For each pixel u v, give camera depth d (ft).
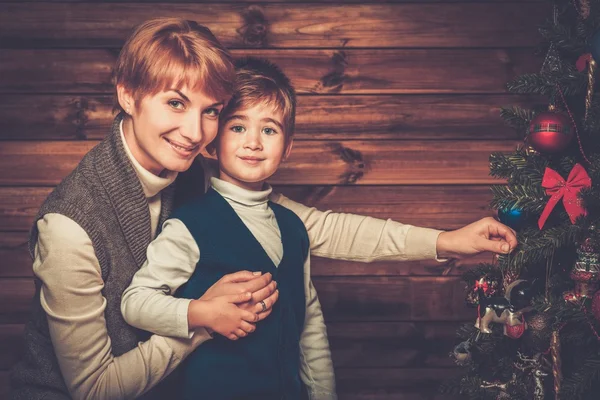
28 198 6.45
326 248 5.17
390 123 6.54
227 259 4.41
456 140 6.58
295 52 6.45
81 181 4.28
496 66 6.51
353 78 6.49
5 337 6.53
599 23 4.62
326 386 4.91
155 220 4.63
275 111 4.56
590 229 4.57
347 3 6.43
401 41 6.47
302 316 4.77
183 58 4.14
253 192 4.64
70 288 4.12
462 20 6.47
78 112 6.43
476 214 6.63
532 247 4.65
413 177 6.59
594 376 4.63
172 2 6.36
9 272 6.51
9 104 6.39
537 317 4.80
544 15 6.47
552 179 4.62
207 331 4.28
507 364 5.17
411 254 4.98
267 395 4.40
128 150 4.38
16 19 6.32
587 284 4.65
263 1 6.39
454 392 5.38
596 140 5.10
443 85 6.52
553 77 4.76
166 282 4.30
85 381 4.24
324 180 6.58
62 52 6.37
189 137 4.20
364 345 6.72
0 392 6.54
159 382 4.60
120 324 4.39
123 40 6.38
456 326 6.68
